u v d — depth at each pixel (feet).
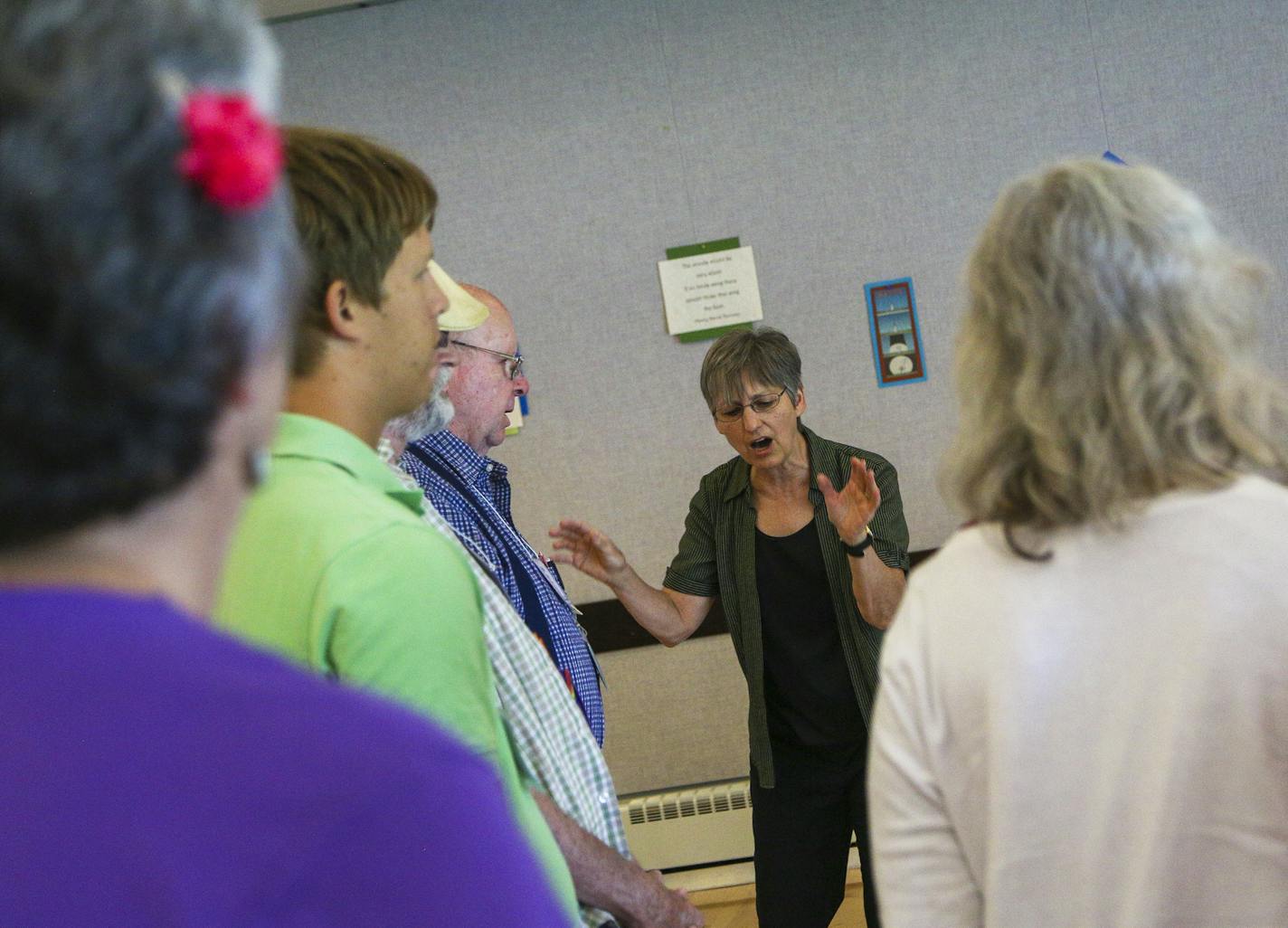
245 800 1.48
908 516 12.84
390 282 3.82
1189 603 3.05
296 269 1.74
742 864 12.96
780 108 12.67
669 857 12.98
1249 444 3.16
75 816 1.43
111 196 1.39
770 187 12.73
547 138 12.84
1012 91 12.50
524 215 12.89
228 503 1.70
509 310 13.01
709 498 9.48
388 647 3.33
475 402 7.28
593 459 13.03
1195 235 3.27
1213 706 3.00
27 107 1.37
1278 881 2.99
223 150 1.44
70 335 1.39
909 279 12.68
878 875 3.59
